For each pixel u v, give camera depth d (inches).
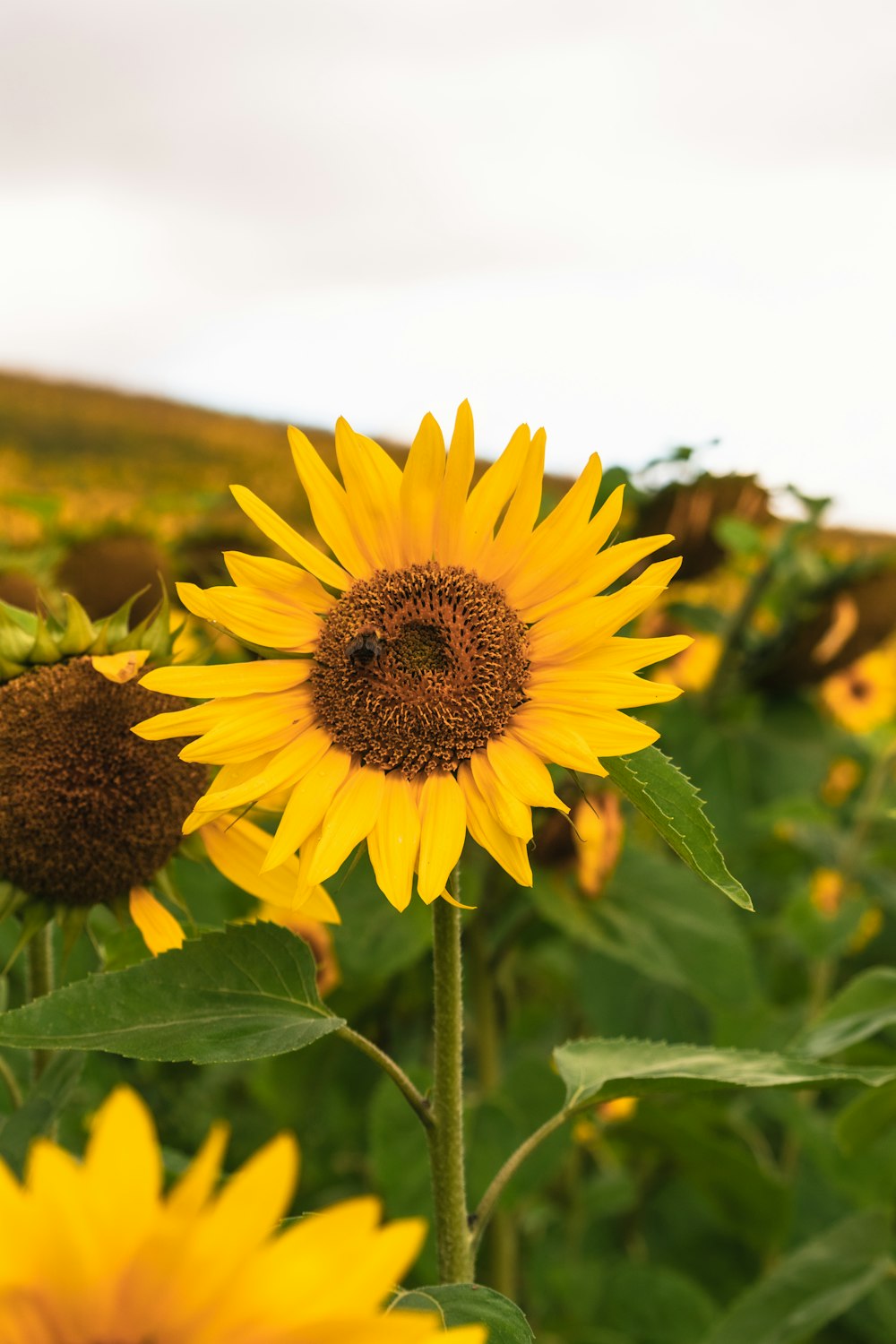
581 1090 29.0
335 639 28.4
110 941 31.8
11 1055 36.4
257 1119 54.3
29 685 31.4
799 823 60.3
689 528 59.8
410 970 50.8
